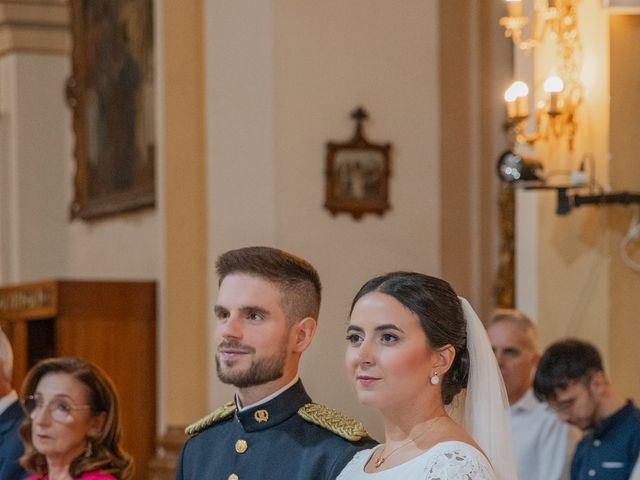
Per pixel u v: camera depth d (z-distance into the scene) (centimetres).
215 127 935
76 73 1279
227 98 930
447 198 951
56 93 1349
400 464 313
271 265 371
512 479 330
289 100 906
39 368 489
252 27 919
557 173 727
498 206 948
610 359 707
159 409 983
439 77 929
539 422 616
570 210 704
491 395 333
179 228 954
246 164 920
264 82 912
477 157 957
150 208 1108
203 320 951
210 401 944
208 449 389
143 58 1114
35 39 1338
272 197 905
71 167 1348
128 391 987
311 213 908
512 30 743
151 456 988
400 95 920
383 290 323
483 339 334
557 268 734
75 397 483
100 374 494
